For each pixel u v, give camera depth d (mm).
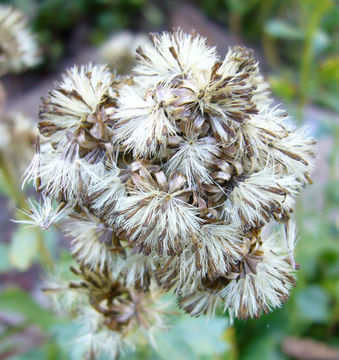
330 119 190
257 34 379
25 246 156
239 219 81
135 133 77
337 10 325
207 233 80
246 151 82
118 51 225
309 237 181
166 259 83
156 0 404
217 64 81
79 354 125
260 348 172
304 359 175
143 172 77
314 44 173
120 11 389
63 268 118
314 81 184
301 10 177
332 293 188
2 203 260
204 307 91
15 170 168
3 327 198
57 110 86
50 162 88
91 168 81
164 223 75
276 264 90
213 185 80
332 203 197
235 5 360
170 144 78
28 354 168
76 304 111
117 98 85
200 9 408
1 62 160
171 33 92
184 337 118
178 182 77
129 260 90
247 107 80
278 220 86
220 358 156
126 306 101
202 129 80
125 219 77
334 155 193
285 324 179
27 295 156
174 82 84
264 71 354
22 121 167
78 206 86
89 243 93
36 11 375
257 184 81
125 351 118
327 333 186
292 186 89
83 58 366
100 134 81
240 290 88
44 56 363
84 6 384
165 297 107
